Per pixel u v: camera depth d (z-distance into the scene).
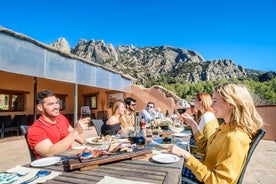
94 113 14.43
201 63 136.12
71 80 8.09
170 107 14.11
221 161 1.40
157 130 3.49
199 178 1.45
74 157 1.87
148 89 14.65
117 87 12.39
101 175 1.44
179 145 2.33
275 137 7.71
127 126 4.39
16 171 1.54
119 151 1.88
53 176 1.44
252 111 1.50
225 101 1.54
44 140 2.10
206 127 2.53
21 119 8.51
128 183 1.30
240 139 1.40
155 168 1.57
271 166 4.56
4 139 7.67
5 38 5.44
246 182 3.65
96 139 2.57
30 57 6.20
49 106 2.31
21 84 11.23
